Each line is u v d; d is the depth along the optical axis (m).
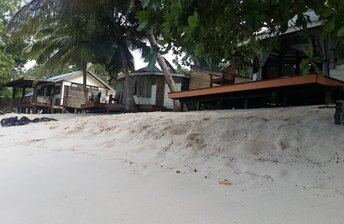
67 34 16.14
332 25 2.72
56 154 5.86
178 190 3.77
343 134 4.95
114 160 5.23
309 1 2.85
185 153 5.27
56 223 3.01
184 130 6.41
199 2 2.96
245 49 5.32
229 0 3.33
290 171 4.12
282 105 10.32
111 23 15.49
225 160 4.75
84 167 4.91
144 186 3.95
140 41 17.55
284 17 3.57
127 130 7.16
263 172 4.21
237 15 3.53
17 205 3.48
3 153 6.28
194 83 19.56
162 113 9.15
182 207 3.29
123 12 14.80
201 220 3.00
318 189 3.60
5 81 29.41
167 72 14.21
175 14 2.78
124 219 3.06
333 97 9.84
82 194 3.74
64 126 8.81
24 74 34.62
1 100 31.31
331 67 9.74
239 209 3.20
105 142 6.59
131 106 16.06
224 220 2.98
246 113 7.72
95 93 28.45
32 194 3.80
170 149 5.58
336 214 3.00
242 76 13.31
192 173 4.41
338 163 4.16
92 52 16.83
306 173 4.02
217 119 6.86
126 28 15.84
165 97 21.94
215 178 4.18
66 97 26.42
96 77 28.70
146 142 6.18
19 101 28.31
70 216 3.15
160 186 3.93
